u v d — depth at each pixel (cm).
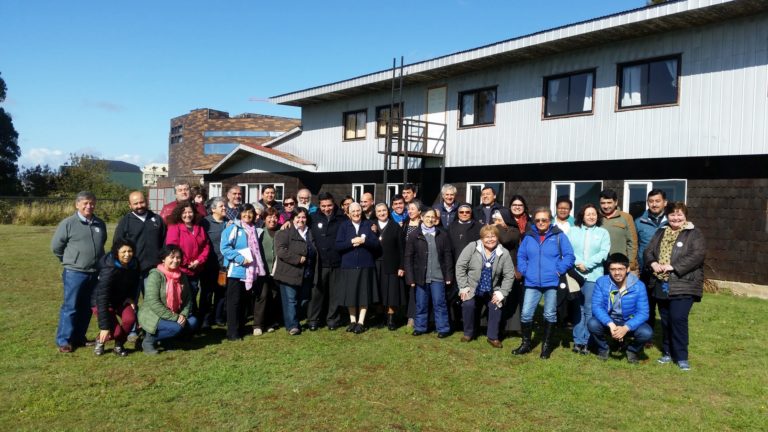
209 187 2486
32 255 1434
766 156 995
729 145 1039
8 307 793
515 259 656
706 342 645
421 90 1669
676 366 552
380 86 1727
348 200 794
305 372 522
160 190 2839
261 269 654
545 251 579
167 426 401
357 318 729
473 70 1509
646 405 452
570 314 617
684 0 1005
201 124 5122
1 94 4269
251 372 520
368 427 404
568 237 603
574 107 1289
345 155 1923
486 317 666
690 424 415
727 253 1041
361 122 1873
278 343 627
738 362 569
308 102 2022
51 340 621
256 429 399
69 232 579
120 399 448
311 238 694
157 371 520
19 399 444
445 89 1595
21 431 389
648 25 1093
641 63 1173
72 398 448
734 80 1038
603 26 1120
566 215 630
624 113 1191
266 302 675
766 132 996
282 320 743
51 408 427
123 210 3256
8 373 508
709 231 1065
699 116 1081
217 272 690
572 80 1295
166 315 574
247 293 677
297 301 689
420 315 672
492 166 1458
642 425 413
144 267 627
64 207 2920
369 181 1833
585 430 404
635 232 622
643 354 591
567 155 1291
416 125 1634
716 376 523
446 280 660
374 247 681
